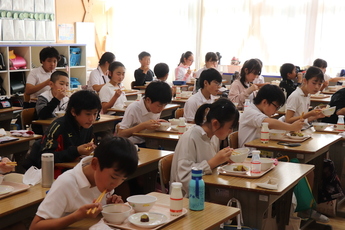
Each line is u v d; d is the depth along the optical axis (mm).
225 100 2432
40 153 2441
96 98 2449
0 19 6898
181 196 1735
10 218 1846
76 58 8000
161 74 6250
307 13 8359
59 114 3822
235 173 2336
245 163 2578
